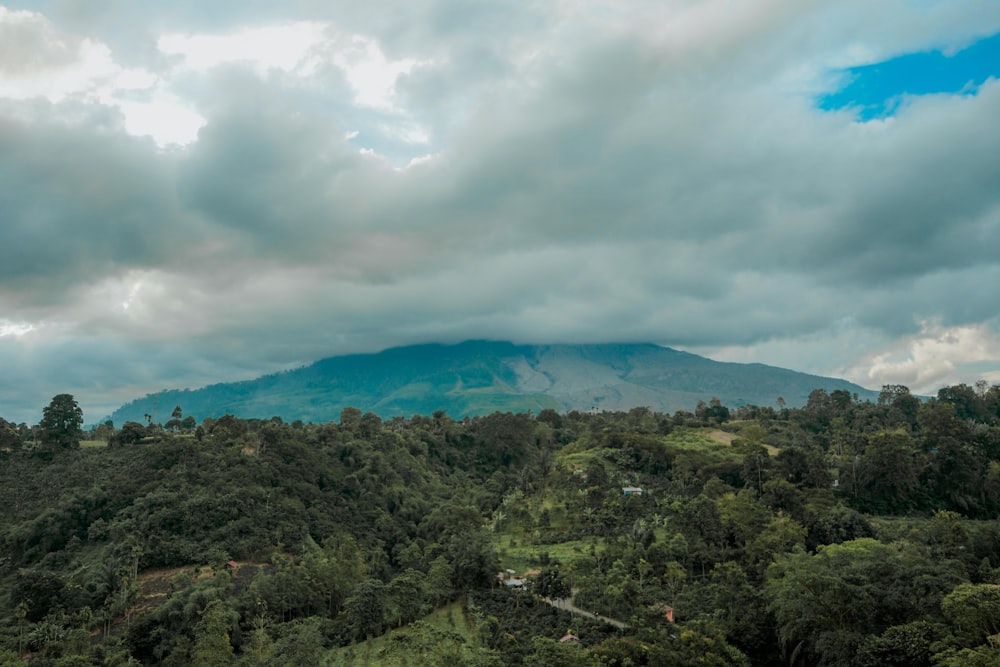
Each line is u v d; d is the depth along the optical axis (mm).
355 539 143625
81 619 99750
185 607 98250
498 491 192625
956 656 63812
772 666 84000
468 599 113312
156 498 130750
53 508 129375
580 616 99062
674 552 114438
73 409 161625
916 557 88375
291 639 92750
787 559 97562
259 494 139875
